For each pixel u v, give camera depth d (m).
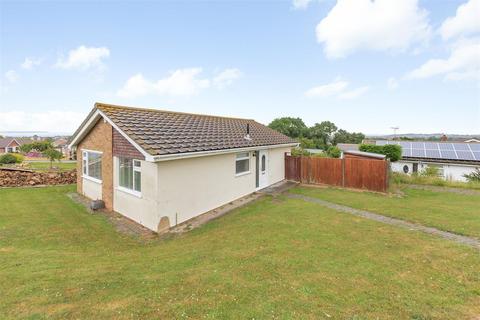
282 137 18.56
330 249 5.83
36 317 3.33
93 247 7.07
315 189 14.62
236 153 12.23
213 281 4.35
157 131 9.57
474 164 23.75
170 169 8.58
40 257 5.89
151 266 5.27
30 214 9.84
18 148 68.62
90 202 11.77
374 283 4.24
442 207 10.12
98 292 4.08
